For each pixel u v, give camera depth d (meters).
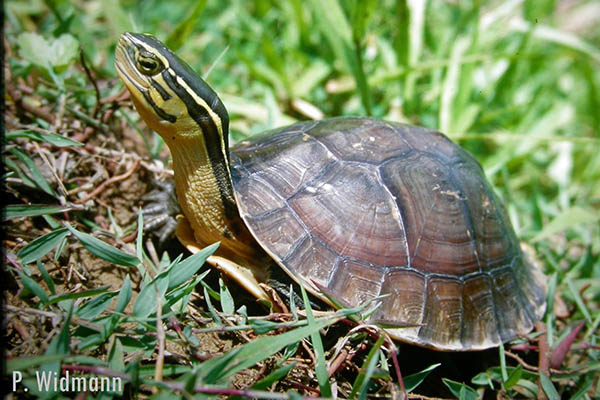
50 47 0.49
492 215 0.48
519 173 0.68
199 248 0.45
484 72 0.72
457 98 0.63
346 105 0.64
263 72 0.62
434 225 0.46
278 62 0.62
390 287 0.44
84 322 0.40
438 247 0.45
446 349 0.44
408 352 0.46
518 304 0.47
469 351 0.46
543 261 0.55
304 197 0.44
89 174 0.48
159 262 0.45
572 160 0.72
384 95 0.66
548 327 0.48
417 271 0.45
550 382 0.44
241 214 0.44
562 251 0.56
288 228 0.44
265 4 0.75
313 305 0.44
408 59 0.64
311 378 0.42
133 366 0.38
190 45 0.68
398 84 0.66
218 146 0.44
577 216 0.55
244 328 0.40
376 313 0.43
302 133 0.47
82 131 0.49
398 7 0.61
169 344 0.41
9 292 0.41
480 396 0.44
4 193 0.44
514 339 0.47
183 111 0.43
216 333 0.43
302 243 0.44
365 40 0.68
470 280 0.46
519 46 0.72
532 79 0.82
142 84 0.43
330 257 0.44
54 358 0.37
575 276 0.55
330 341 0.43
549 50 0.92
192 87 0.43
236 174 0.45
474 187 0.48
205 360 0.40
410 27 0.65
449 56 0.70
